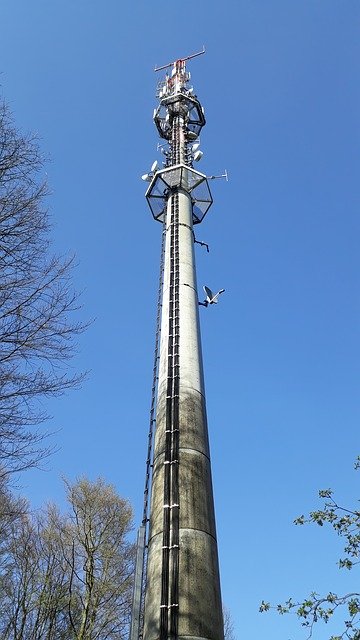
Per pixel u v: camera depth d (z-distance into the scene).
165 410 16.62
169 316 19.17
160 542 13.87
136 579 13.88
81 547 20.67
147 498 15.73
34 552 19.98
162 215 24.56
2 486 18.28
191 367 17.73
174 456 15.40
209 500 14.84
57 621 18.67
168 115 28.78
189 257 21.41
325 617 10.87
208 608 12.71
